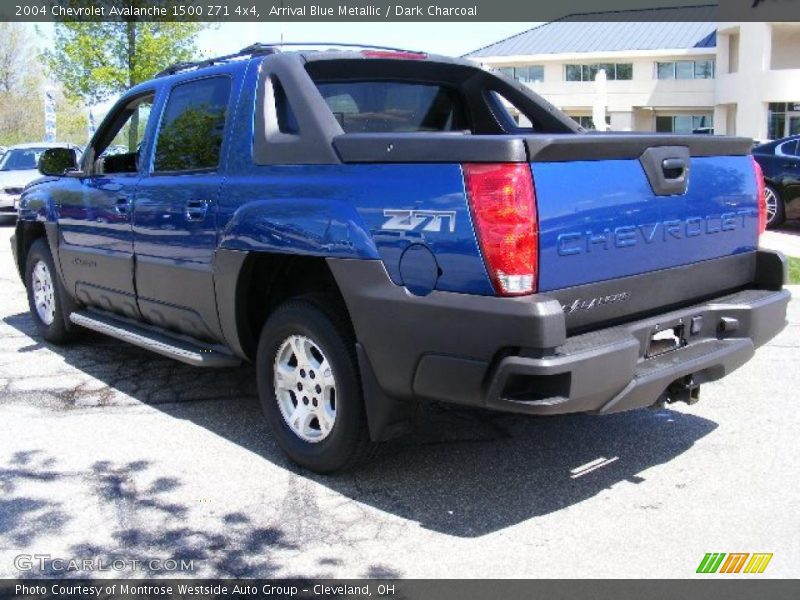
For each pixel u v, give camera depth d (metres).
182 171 4.98
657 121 52.75
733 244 4.44
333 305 4.10
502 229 3.35
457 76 5.34
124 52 17.47
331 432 4.15
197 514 3.91
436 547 3.61
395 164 3.72
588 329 3.72
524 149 3.35
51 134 22.95
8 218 16.41
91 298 6.07
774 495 4.07
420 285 3.60
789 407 5.30
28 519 3.85
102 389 5.75
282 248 4.13
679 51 49.94
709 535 3.69
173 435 4.89
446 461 4.52
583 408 3.54
